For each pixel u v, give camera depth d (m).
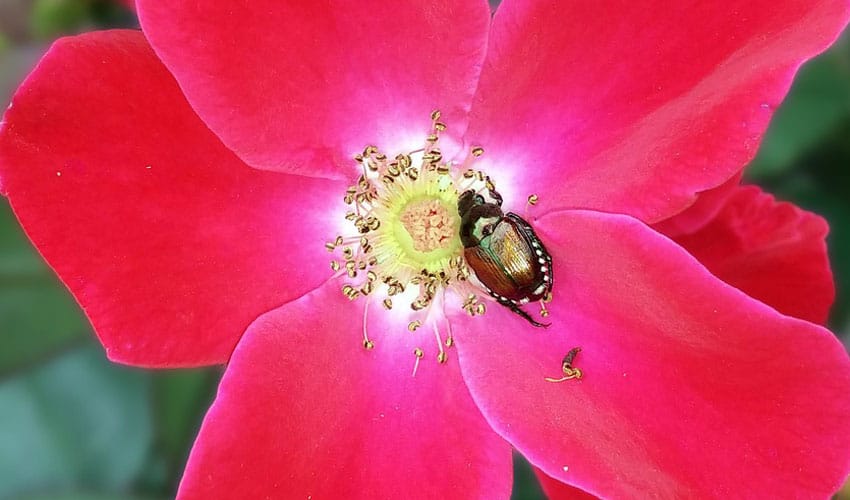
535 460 0.07
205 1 0.07
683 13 0.07
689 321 0.07
